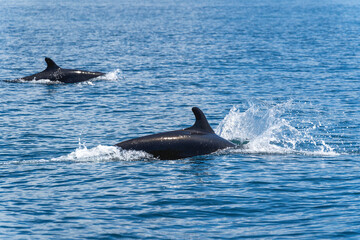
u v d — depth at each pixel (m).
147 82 140.25
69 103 110.38
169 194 54.34
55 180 59.22
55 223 46.88
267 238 43.50
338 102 111.38
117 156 68.25
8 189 56.16
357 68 166.00
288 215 48.47
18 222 47.03
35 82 138.25
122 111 101.94
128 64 181.75
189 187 56.56
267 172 61.94
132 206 51.00
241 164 65.50
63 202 52.16
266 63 180.12
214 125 90.56
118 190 55.69
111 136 81.88
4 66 176.62
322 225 45.91
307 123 91.62
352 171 62.16
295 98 117.12
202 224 46.62
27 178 59.97
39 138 79.88
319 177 59.81
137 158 68.00
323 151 72.81
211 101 113.31
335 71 159.75
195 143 70.00
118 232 44.94
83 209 50.25
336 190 55.22
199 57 199.25
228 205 51.12
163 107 106.19
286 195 53.84
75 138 80.25
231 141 77.38
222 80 143.62
